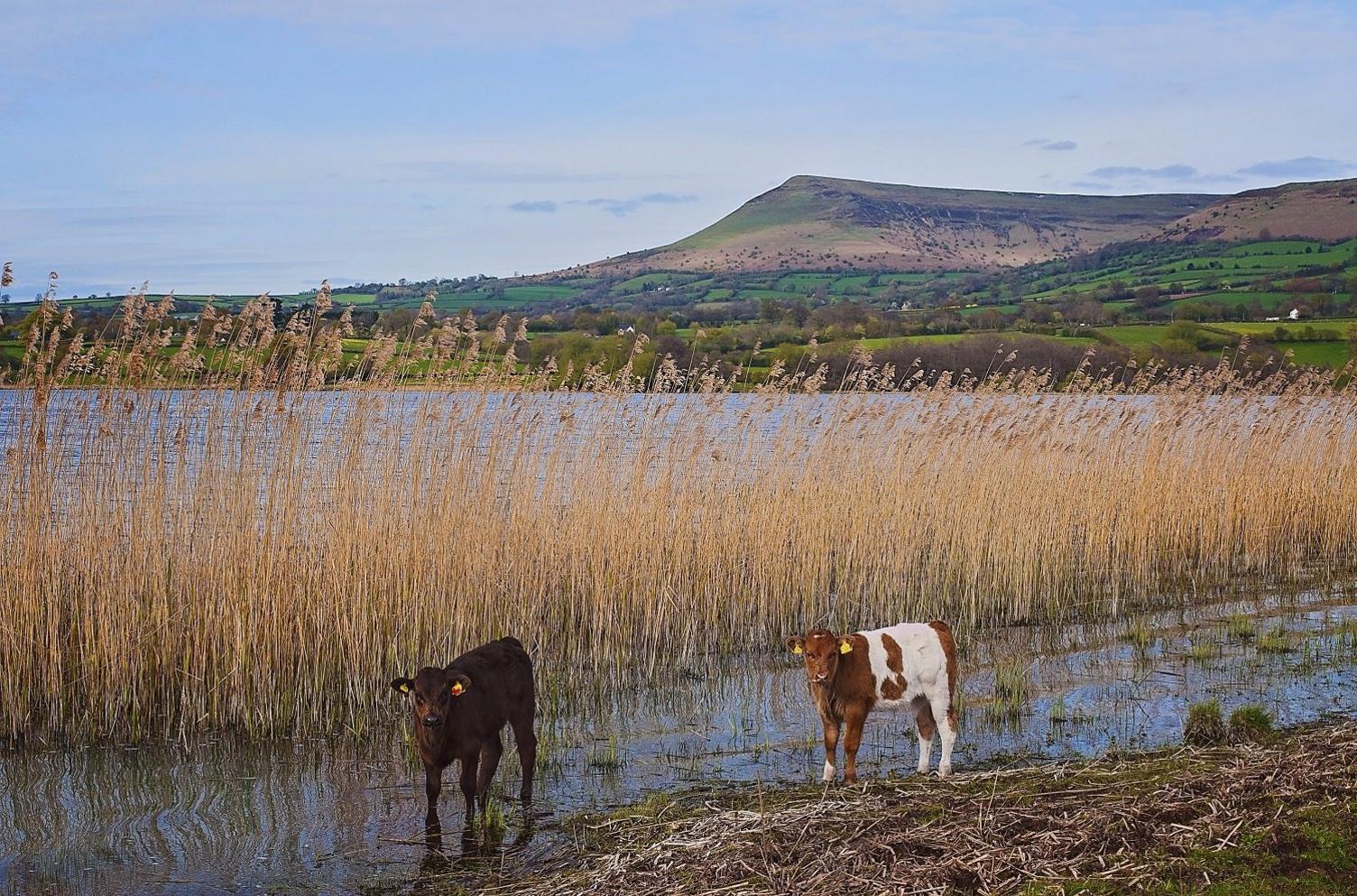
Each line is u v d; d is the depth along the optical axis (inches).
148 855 355.3
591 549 622.2
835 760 426.9
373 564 539.2
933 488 742.5
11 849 360.2
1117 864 273.3
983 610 693.3
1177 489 840.9
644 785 408.2
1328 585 787.4
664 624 618.2
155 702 491.8
